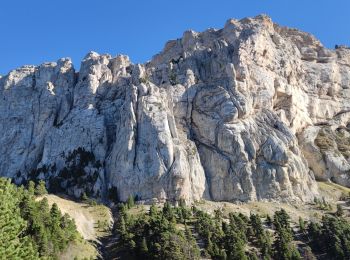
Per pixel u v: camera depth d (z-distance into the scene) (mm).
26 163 175250
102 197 149125
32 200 115938
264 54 184875
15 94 197500
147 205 141125
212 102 167500
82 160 160250
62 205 138625
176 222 125688
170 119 160250
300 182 155375
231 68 171750
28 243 79625
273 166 154875
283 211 130250
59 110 187375
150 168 147125
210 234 115000
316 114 196750
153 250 105375
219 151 158750
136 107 161625
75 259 101375
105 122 172250
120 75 190250
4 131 188750
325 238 120250
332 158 174125
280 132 163250
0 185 88938
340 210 139750
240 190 150125
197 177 151375
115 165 153875
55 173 160625
